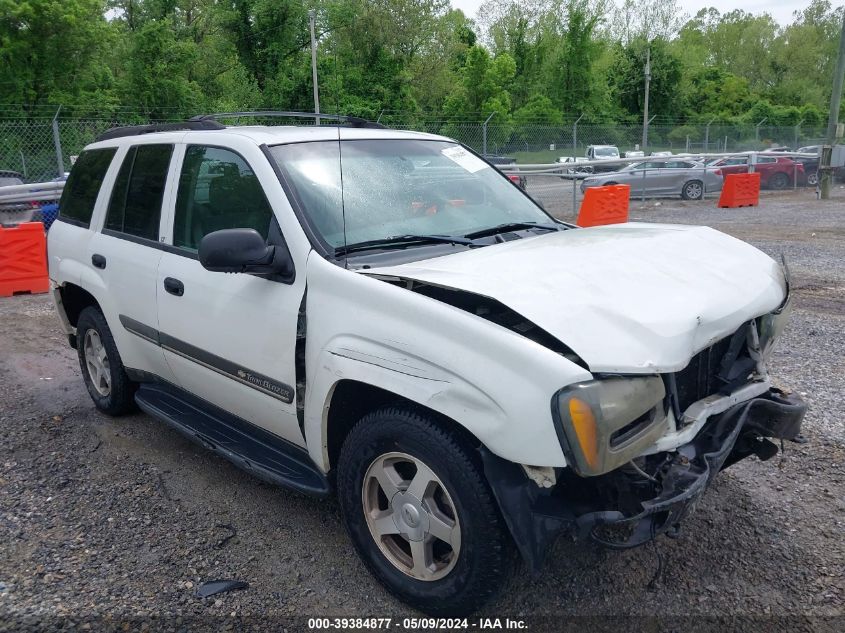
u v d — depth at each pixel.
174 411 4.27
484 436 2.50
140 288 4.19
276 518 3.76
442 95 50.75
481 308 2.94
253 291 3.38
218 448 3.70
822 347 6.41
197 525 3.69
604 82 60.84
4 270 9.70
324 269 3.10
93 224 4.83
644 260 3.13
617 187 14.99
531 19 63.62
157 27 34.69
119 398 4.93
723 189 19.62
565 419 2.37
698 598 3.05
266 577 3.25
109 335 4.79
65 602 3.07
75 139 19.05
